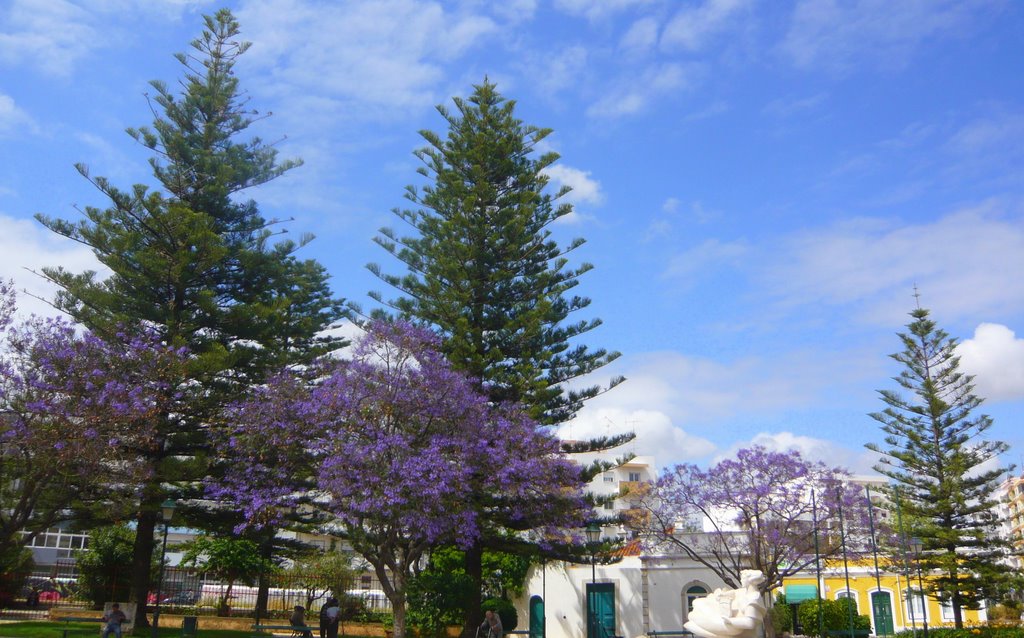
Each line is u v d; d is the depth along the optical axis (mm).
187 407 19859
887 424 30859
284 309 22625
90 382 16500
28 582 24812
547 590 26047
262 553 23938
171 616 20609
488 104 24797
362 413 16953
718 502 22594
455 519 16484
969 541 28578
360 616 22453
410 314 22516
